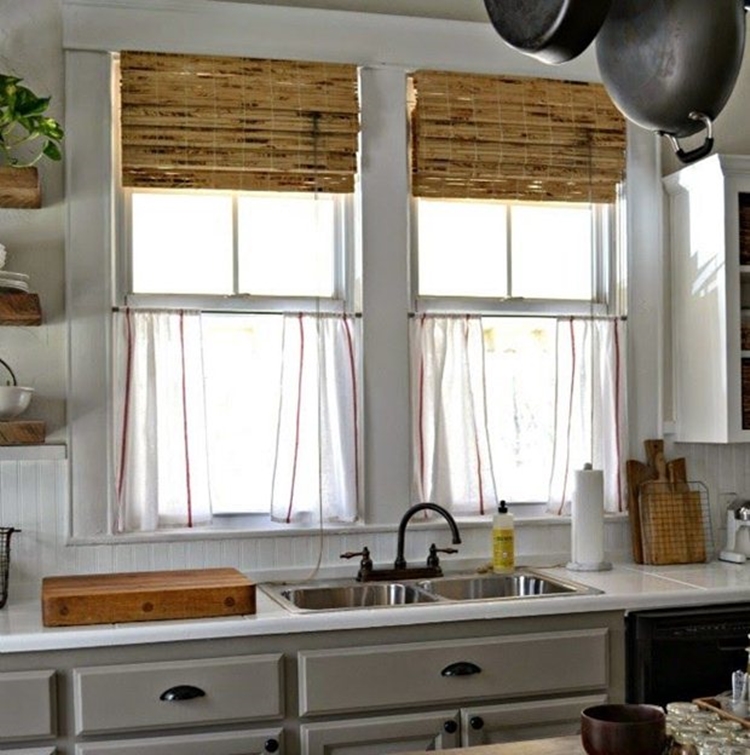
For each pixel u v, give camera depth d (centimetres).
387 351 363
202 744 278
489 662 301
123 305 349
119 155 349
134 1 343
